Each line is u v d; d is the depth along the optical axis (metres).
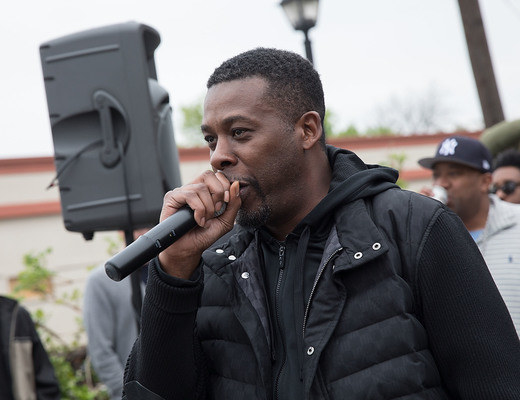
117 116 3.55
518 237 3.36
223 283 1.93
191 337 1.85
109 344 4.04
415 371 1.67
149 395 1.84
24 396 4.16
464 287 1.71
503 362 1.68
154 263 1.83
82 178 3.56
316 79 1.94
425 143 11.79
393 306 1.71
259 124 1.82
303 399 1.74
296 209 1.89
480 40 8.41
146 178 3.51
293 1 6.09
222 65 1.90
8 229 9.63
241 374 1.84
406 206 1.80
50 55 3.60
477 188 3.61
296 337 1.80
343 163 1.92
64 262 9.71
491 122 8.34
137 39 3.54
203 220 1.79
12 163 9.67
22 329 4.27
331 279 1.76
